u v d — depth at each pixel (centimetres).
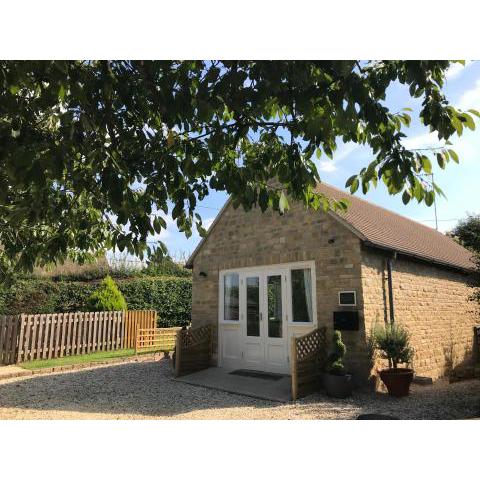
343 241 972
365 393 876
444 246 1673
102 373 1161
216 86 312
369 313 927
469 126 341
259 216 1165
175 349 1123
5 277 579
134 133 441
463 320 1397
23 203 410
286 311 1064
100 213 572
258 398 869
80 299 1828
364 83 318
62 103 399
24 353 1320
